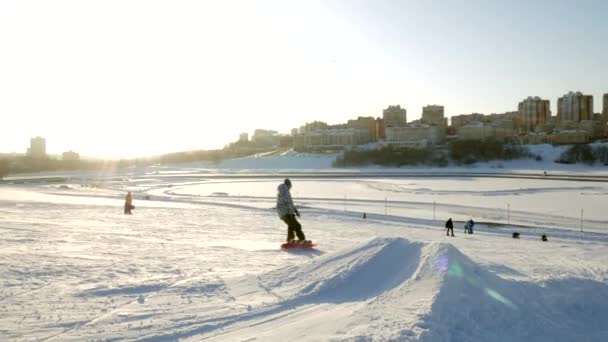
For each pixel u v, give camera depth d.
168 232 18.69
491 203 51.41
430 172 127.25
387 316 5.04
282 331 4.99
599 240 26.19
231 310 5.89
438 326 4.77
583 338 5.32
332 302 6.11
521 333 5.14
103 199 52.91
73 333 5.13
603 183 84.06
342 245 14.44
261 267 9.66
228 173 146.62
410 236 23.42
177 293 6.76
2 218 23.81
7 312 5.88
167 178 124.62
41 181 117.81
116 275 8.41
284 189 13.62
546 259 14.15
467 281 5.86
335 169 158.38
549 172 119.25
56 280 7.83
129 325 5.38
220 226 22.59
